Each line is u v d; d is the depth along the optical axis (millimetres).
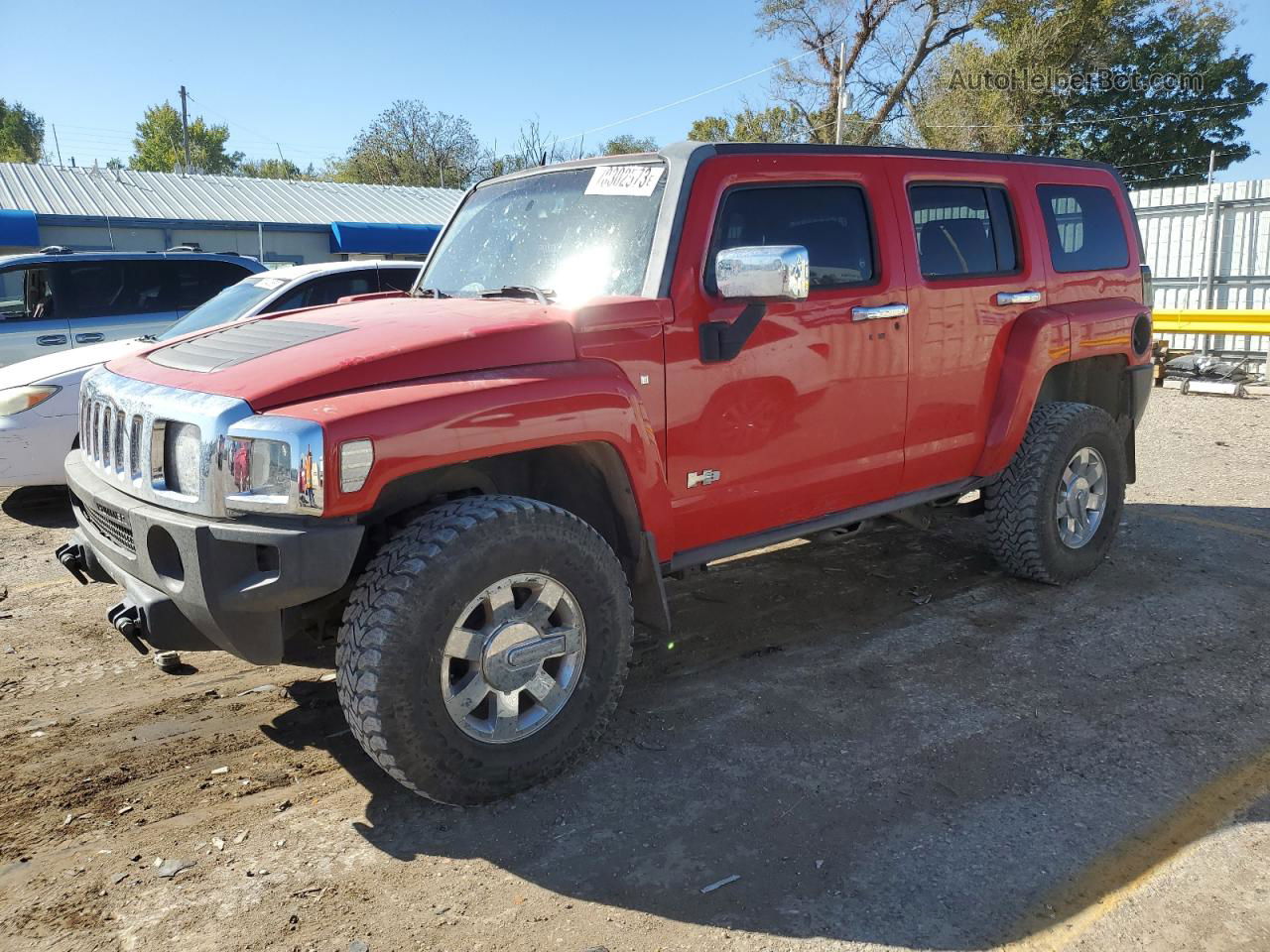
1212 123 37188
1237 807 3055
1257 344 13891
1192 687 3922
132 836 2984
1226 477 7699
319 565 2746
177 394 3037
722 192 3656
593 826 3014
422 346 3027
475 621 3084
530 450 3447
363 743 2900
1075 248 5215
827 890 2686
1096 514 5188
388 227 27656
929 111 35562
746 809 3090
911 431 4371
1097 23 33625
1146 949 2443
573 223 3889
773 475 3887
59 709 3871
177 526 2855
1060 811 3045
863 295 4082
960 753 3420
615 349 3350
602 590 3227
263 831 3008
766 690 3965
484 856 2869
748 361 3701
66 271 9328
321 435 2691
